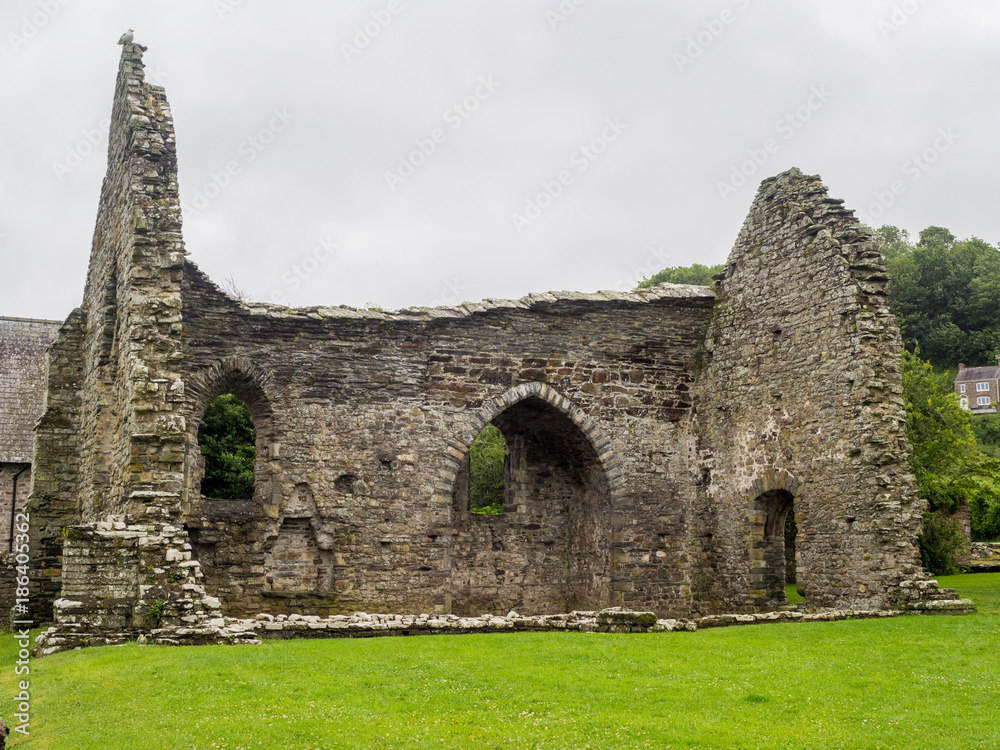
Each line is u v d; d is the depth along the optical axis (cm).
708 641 1433
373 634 1500
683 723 959
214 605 1446
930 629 1503
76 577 1414
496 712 994
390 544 2088
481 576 2395
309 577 2052
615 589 2238
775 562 2109
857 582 1816
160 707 995
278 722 941
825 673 1184
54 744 888
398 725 942
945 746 886
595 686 1101
